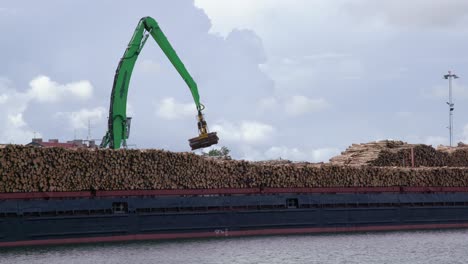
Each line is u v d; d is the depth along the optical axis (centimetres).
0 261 3938
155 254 4250
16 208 4588
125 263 3897
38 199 4678
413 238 5272
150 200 5038
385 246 4772
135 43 5994
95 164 4934
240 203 5347
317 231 5600
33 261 3938
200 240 4997
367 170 5934
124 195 4966
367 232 5706
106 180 4950
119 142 5903
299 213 5544
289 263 4022
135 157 5084
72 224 4744
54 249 4441
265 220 5412
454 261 4184
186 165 5266
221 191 5300
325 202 5659
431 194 6100
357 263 4072
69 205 4769
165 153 5209
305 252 4444
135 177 5066
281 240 5047
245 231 5331
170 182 5194
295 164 5891
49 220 4672
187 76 6134
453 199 6175
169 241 4916
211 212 5222
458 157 7031
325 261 4116
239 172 5447
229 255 4262
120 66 5941
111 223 4881
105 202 4891
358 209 5772
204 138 6028
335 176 5809
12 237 4566
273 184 5556
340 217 5700
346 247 4700
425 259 4244
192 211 5162
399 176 6050
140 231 4972
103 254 4225
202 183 5306
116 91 5916
